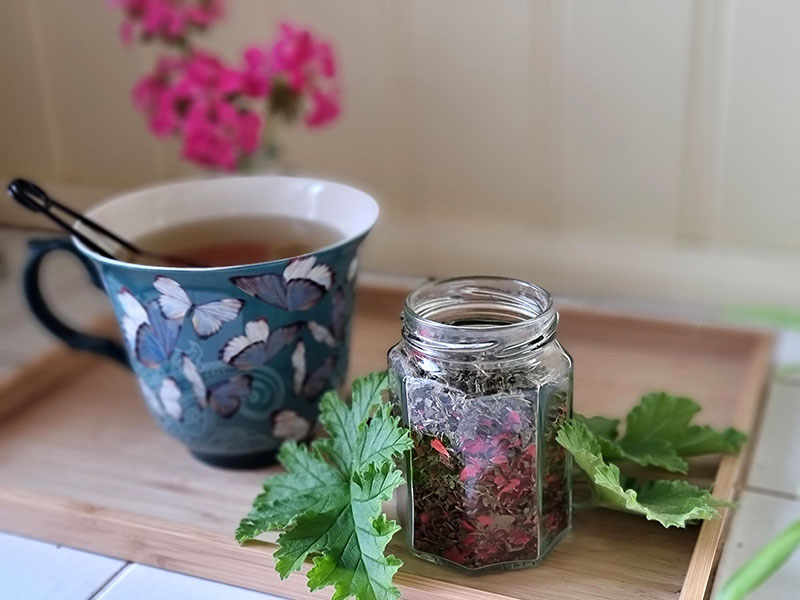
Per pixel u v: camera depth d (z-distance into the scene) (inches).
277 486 15.0
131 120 26.9
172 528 14.8
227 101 22.2
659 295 23.4
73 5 26.0
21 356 21.5
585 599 13.8
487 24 22.6
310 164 25.5
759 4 20.5
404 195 25.0
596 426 16.3
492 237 24.2
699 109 21.8
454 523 14.0
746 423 17.1
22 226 28.4
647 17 21.4
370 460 13.8
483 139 23.7
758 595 13.9
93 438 18.2
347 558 13.4
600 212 23.5
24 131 28.0
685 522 14.4
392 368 14.4
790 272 22.2
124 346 17.8
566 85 22.6
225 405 16.0
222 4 24.5
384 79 24.0
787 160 21.6
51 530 15.6
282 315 15.5
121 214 17.5
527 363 13.8
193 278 14.7
